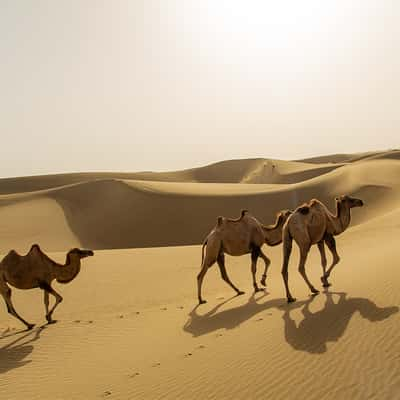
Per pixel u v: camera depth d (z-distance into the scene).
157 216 54.06
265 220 54.44
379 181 58.56
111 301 14.55
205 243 12.35
